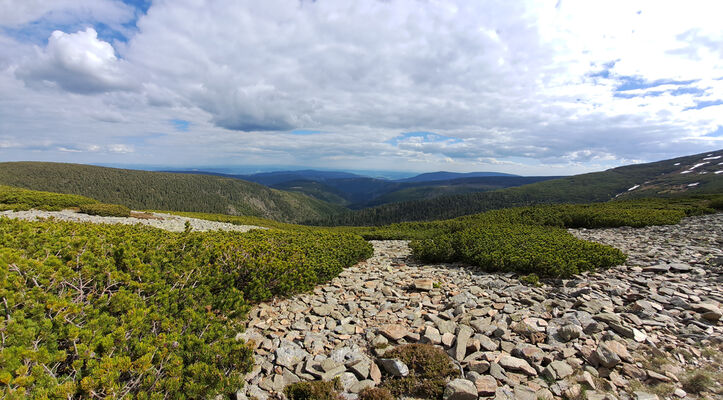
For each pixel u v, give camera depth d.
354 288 9.85
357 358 5.32
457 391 4.31
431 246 14.14
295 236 14.52
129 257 6.23
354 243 15.34
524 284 9.17
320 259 11.25
